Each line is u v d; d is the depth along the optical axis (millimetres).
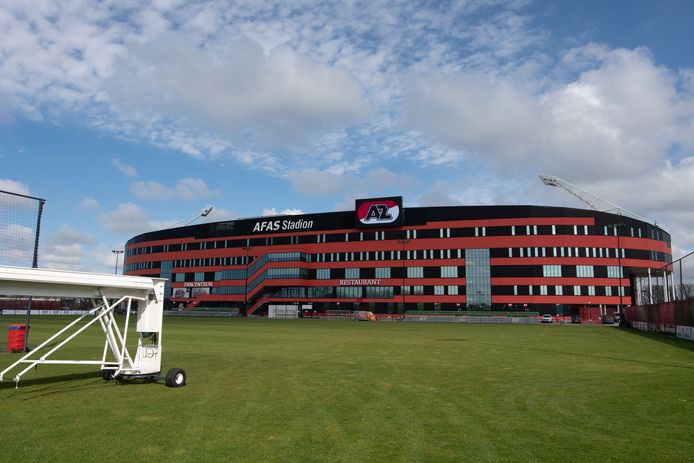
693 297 33469
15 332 21781
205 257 126375
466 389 12891
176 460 7023
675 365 18438
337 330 46594
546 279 94250
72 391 12359
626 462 7039
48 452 7344
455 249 101000
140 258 140125
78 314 89812
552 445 7836
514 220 97812
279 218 118438
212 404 10836
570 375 15570
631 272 100688
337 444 7852
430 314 98625
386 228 107375
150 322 13914
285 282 110750
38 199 19734
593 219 95188
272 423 9172
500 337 36969
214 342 28469
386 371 16375
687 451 7523
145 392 12258
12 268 11391
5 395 11805
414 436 8336
